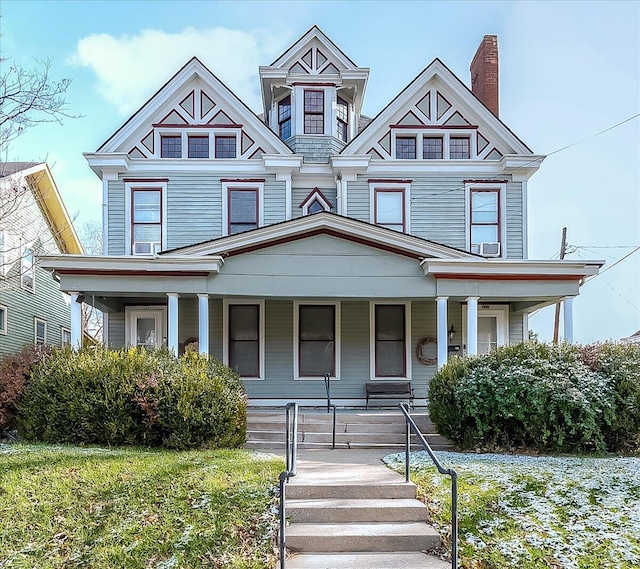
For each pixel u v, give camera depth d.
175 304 12.30
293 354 14.98
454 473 4.88
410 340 15.12
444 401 9.70
